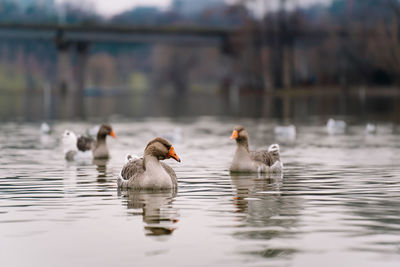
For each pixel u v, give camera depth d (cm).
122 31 15650
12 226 1177
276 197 1475
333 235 1105
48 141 3159
